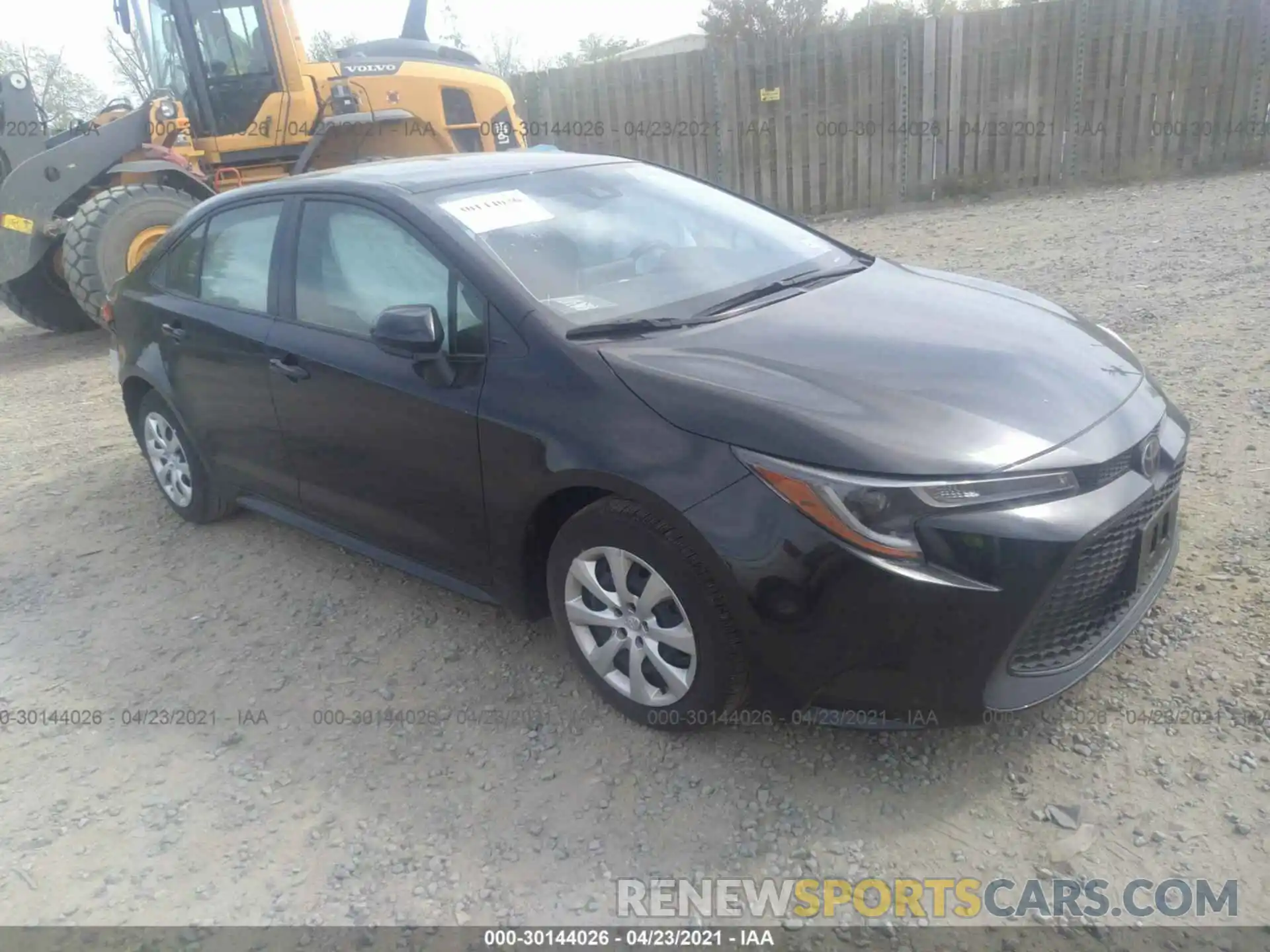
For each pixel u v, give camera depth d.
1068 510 2.63
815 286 3.73
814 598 2.62
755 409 2.75
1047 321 3.50
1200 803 2.68
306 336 3.86
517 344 3.19
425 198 3.65
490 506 3.28
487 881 2.68
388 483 3.66
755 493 2.66
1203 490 4.20
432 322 3.20
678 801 2.88
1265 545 3.74
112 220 8.48
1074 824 2.66
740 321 3.32
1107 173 13.08
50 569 4.74
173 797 3.11
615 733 3.18
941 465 2.59
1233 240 8.35
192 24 9.12
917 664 2.61
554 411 3.04
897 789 2.84
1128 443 2.86
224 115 9.48
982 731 3.01
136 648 3.97
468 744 3.21
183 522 5.13
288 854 2.84
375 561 4.16
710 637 2.81
